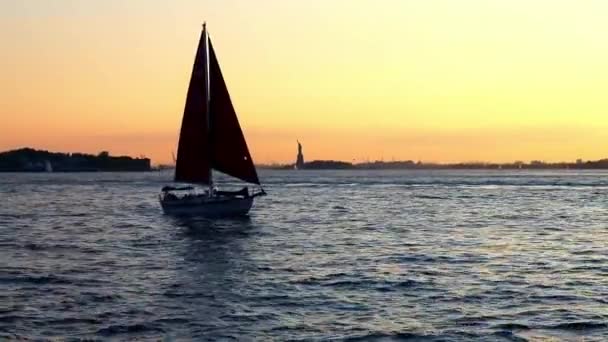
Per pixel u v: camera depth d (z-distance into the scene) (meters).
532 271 36.47
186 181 65.94
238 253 44.47
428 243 49.88
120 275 35.50
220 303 28.53
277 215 76.75
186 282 33.34
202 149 64.94
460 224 65.38
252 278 34.53
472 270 36.81
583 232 57.53
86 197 119.88
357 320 25.80
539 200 102.50
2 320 25.50
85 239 53.34
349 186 163.12
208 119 64.56
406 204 95.81
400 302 28.70
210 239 52.84
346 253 44.22
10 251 45.94
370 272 36.16
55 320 25.58
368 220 70.12
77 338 23.36
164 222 66.94
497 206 90.44
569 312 26.86
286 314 26.69
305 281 33.56
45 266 38.72
